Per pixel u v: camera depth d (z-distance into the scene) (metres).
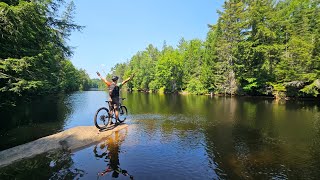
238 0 43.75
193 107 21.23
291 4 40.78
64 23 18.69
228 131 10.55
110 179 5.33
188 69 65.31
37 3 14.73
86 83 132.38
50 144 7.60
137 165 6.18
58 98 36.47
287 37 38.09
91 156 6.85
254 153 7.38
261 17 39.09
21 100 22.77
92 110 19.19
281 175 5.71
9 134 10.08
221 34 47.22
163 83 71.19
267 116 15.35
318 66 28.22
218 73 45.22
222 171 5.89
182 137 9.27
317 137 9.54
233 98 36.66
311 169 6.12
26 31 13.95
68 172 5.71
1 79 13.38
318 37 28.39
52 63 22.67
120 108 11.78
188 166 6.17
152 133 9.85
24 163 6.28
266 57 37.81
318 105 23.81
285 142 8.76
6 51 13.30
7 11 11.07
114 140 8.58
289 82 30.45
